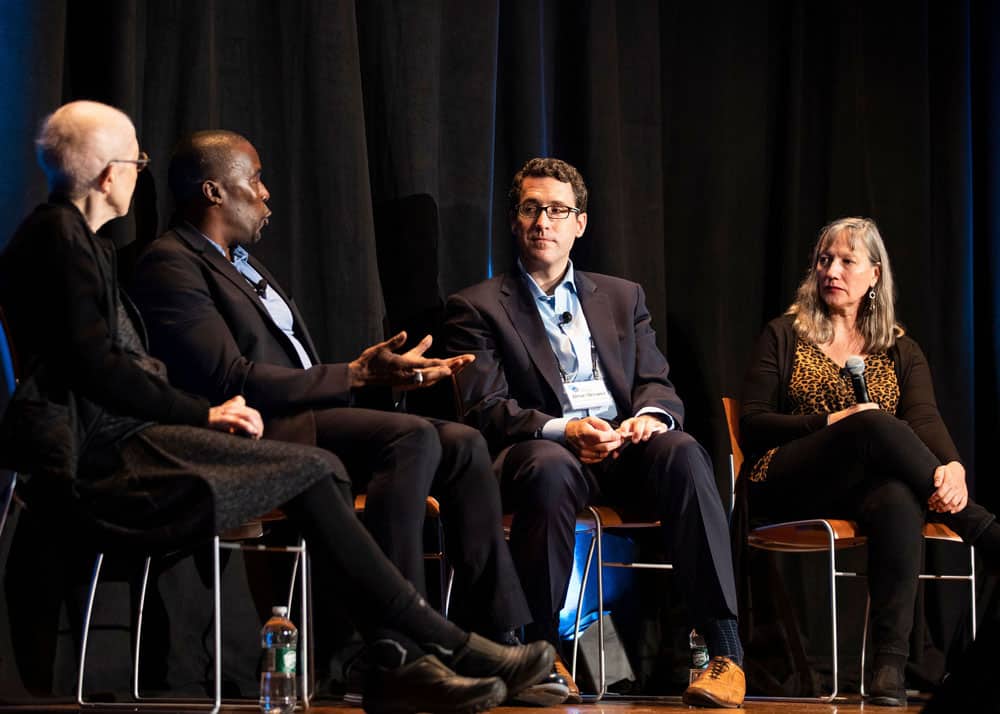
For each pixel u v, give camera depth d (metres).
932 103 7.27
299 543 5.12
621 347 5.53
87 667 4.94
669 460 4.81
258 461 3.57
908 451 5.19
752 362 6.09
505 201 6.41
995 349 7.16
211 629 5.28
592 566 6.19
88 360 3.50
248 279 4.95
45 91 4.87
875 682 4.95
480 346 5.36
